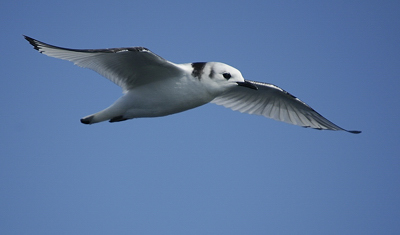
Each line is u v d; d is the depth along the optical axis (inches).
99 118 544.1
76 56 512.7
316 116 658.2
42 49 504.7
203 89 553.3
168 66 522.9
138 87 544.4
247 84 567.5
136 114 550.9
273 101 666.2
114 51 486.0
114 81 542.0
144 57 508.7
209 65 560.4
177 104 549.0
